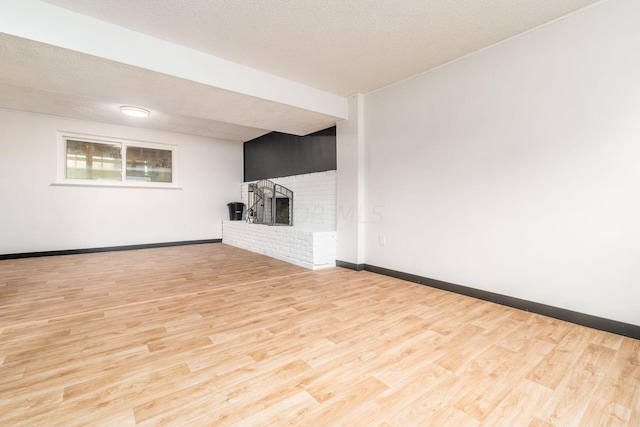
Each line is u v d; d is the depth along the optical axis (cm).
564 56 205
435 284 286
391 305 236
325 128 411
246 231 521
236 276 328
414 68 285
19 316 209
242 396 124
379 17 206
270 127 406
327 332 186
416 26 217
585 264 199
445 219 277
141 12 201
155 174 539
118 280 308
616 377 139
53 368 143
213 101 303
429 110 288
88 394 124
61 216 451
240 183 634
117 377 136
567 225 206
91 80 251
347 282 304
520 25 216
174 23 214
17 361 150
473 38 233
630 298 182
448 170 274
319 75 301
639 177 178
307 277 325
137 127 507
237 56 262
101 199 483
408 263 310
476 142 253
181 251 500
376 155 340
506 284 236
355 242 359
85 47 204
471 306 235
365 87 332
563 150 207
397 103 316
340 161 377
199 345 168
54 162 443
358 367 147
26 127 423
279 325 196
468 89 258
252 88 284
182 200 565
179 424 108
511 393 127
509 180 233
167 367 145
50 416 111
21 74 238
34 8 188
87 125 465
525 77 224
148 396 123
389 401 122
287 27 218
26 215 427
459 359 155
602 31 189
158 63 233
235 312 219
